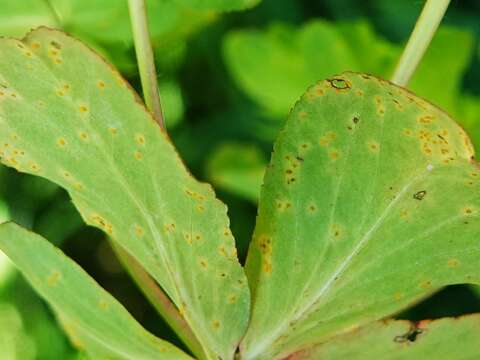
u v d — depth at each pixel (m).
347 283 0.16
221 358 0.17
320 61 0.27
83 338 0.17
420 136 0.16
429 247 0.16
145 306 0.30
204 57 0.31
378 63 0.26
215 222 0.16
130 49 0.22
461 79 0.27
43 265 0.17
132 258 0.17
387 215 0.16
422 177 0.16
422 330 0.16
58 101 0.16
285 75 0.27
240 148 0.29
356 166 0.16
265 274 0.17
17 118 0.16
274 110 0.27
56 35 0.15
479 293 0.28
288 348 0.17
